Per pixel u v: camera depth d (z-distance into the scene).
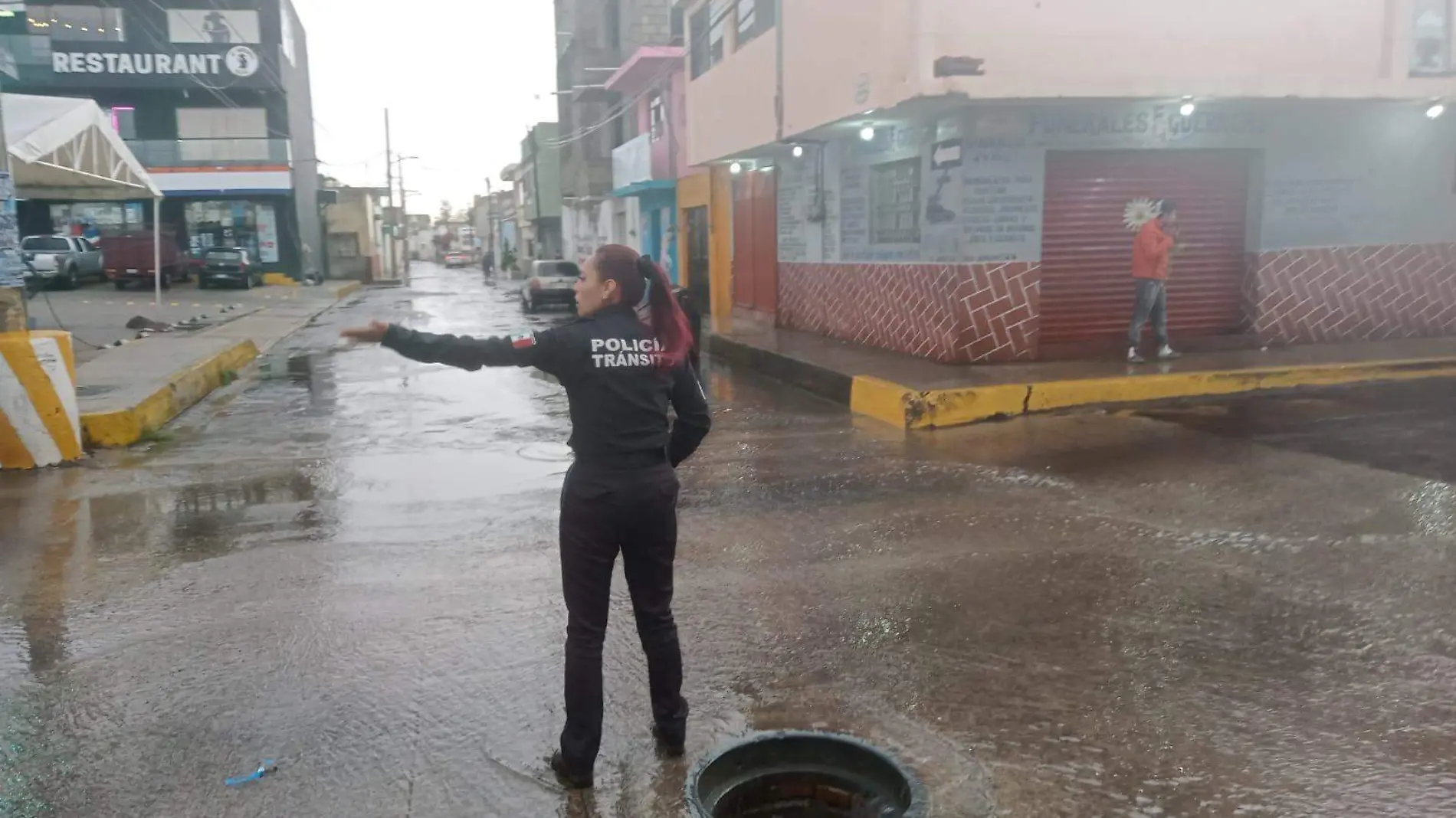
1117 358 11.02
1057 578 5.15
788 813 3.41
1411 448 7.53
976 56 9.77
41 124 13.59
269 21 38.06
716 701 3.88
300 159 42.44
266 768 3.43
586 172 34.62
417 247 140.88
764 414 10.10
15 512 6.64
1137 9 10.05
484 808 3.20
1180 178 11.78
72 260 32.69
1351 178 12.02
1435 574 5.04
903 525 6.12
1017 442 8.31
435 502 6.85
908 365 11.23
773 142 13.98
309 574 5.39
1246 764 3.37
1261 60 10.42
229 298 30.30
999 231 11.11
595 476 3.18
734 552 5.68
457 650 4.39
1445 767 3.32
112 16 37.22
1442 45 10.72
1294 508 6.18
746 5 15.49
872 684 4.01
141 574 5.43
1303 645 4.29
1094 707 3.78
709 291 22.80
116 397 9.72
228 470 7.86
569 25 41.44
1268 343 11.98
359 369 14.30
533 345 3.12
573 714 3.26
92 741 3.63
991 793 3.22
